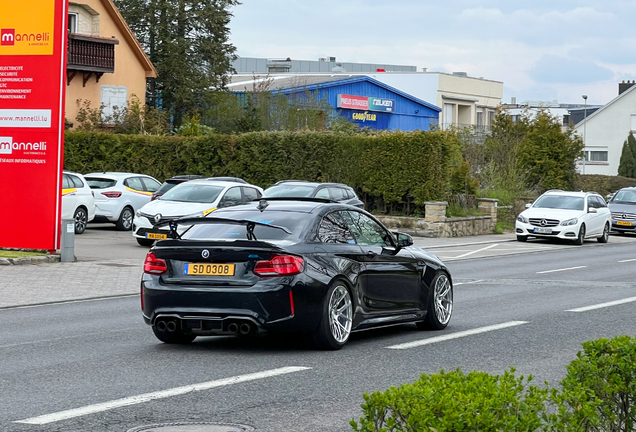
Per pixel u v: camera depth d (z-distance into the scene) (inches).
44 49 842.8
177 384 333.4
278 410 292.0
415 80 3371.1
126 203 1256.8
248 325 393.1
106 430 263.6
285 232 416.2
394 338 462.0
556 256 1125.1
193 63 2385.6
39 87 847.1
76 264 839.7
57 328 488.4
